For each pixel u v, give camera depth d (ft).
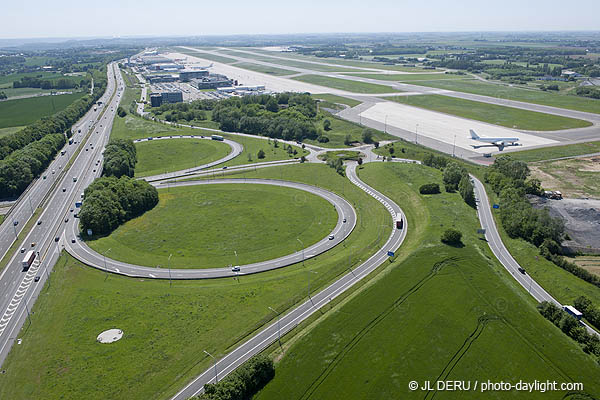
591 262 514.68
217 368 357.20
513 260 526.57
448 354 366.63
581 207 653.30
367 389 335.47
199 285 478.18
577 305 432.66
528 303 431.84
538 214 568.82
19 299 453.17
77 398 329.72
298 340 382.63
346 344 377.09
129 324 409.90
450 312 413.59
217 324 409.49
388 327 396.16
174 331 400.26
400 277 467.11
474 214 641.40
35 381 346.13
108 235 596.70
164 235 595.88
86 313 426.92
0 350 380.99
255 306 435.53
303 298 449.06
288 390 336.29
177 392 333.83
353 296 440.86
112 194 637.30
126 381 344.90
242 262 526.98
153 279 490.49
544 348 373.40
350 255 533.55
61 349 379.35
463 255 508.53
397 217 624.59
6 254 545.03
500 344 377.30
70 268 511.81
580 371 351.05
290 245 568.41
